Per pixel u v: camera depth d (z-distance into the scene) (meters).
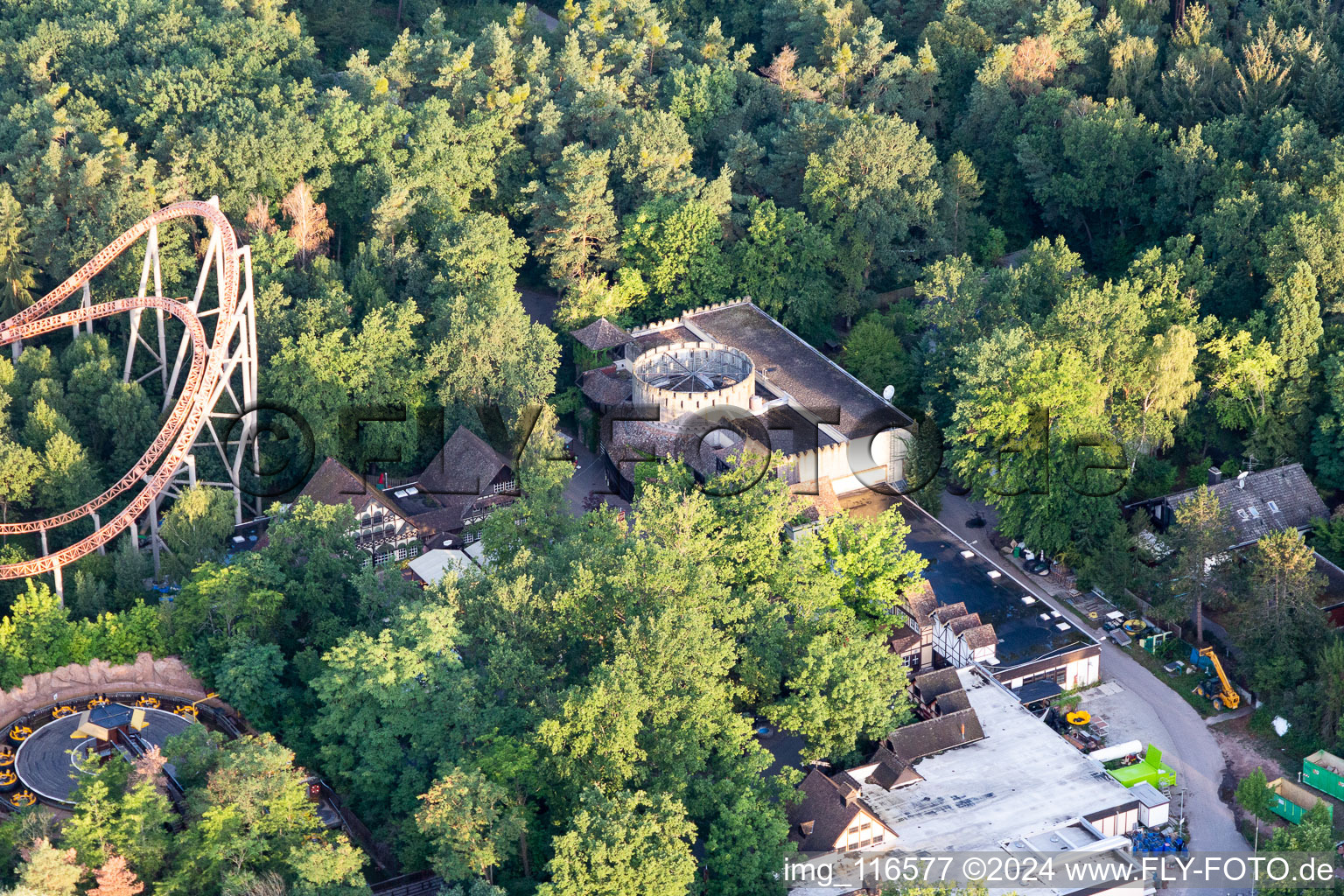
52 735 151.50
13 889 122.62
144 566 173.00
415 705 143.88
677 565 153.25
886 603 163.00
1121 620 174.88
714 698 143.12
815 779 143.62
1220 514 166.75
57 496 180.75
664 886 124.12
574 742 135.62
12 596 172.38
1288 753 156.62
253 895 125.69
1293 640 160.88
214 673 158.00
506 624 149.88
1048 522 180.12
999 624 168.38
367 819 143.62
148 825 130.25
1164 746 157.88
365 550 172.75
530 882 135.88
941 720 153.00
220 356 176.88
